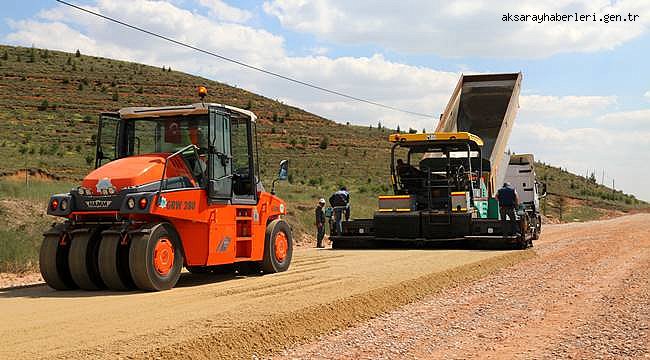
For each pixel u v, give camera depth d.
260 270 12.54
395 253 16.80
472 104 23.02
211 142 10.95
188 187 10.57
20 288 10.62
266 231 12.52
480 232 18.00
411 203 18.92
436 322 8.13
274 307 7.95
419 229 18.55
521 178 25.20
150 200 9.61
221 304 8.41
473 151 19.78
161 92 113.19
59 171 45.62
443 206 19.09
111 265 9.66
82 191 10.05
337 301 8.34
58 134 73.81
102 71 117.38
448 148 19.64
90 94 102.12
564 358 6.44
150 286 9.69
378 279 10.77
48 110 88.69
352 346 6.85
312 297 8.76
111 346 5.93
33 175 40.91
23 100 91.00
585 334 7.47
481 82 23.27
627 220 41.97
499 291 10.59
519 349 6.81
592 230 27.80
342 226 19.91
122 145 11.52
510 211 17.77
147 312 7.86
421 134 19.31
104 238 9.80
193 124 11.21
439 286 10.81
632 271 12.92
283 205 13.24
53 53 125.31
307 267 13.45
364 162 94.69
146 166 10.17
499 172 21.91
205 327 6.75
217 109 11.16
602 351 6.70
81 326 6.98
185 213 10.27
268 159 85.94
